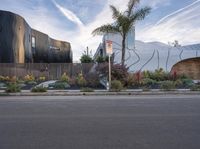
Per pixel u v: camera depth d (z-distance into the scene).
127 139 6.38
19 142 6.15
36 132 7.07
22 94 18.72
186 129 7.39
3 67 35.56
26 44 46.88
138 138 6.47
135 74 25.42
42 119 8.88
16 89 19.77
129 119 8.84
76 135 6.75
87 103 13.37
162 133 6.95
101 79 24.72
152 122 8.34
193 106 12.06
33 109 11.25
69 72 35.41
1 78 31.78
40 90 19.78
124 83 23.91
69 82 25.45
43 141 6.22
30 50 49.69
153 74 29.67
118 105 12.48
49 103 13.45
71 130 7.28
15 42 41.91
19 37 43.22
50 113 10.12
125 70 24.56
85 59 51.34
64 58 68.06
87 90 20.00
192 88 21.00
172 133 6.95
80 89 21.42
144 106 12.08
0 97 17.28
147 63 41.84
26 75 33.47
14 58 41.47
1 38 40.06
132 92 19.42
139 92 19.47
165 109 11.10
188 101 14.16
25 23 46.22
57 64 35.53
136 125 7.91
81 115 9.63
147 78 26.73
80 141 6.22
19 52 43.09
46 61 58.28
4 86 25.48
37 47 53.69
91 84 24.33
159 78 29.22
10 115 9.70
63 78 26.84
